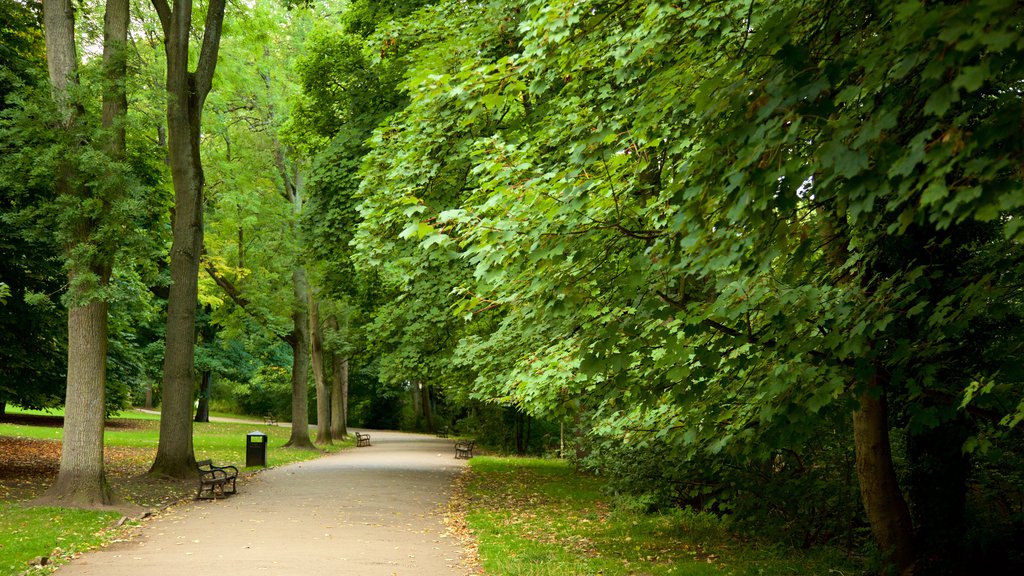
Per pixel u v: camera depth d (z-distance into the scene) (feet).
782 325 18.61
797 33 14.39
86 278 39.19
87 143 41.96
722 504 34.88
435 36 44.11
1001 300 19.58
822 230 22.44
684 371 18.79
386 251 39.09
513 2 36.32
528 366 32.55
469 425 142.10
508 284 22.30
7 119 43.45
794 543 32.63
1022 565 25.77
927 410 19.11
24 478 50.19
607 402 28.40
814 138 13.53
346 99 65.46
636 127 18.80
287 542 32.42
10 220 41.09
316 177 59.82
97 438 40.78
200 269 88.38
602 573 27.37
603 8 23.44
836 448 31.58
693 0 17.95
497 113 35.76
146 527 36.04
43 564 26.81
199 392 156.35
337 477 60.54
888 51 12.30
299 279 96.58
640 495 41.91
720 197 15.48
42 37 61.26
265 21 72.95
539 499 51.49
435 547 32.71
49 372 58.49
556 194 18.83
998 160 11.15
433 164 35.94
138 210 41.04
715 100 14.26
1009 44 9.65
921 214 13.01
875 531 26.48
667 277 18.98
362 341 85.76
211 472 47.24
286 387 169.27
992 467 28.30
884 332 19.38
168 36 57.21
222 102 81.35
